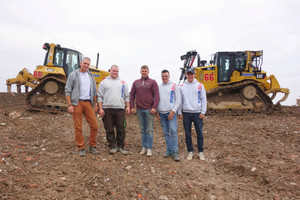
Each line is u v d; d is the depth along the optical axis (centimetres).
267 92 1202
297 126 823
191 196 345
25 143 532
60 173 382
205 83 1149
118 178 383
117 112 496
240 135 709
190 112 487
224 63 1131
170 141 502
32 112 979
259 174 421
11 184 324
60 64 1033
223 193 361
